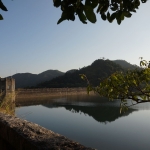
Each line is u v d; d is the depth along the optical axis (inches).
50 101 2287.2
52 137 89.0
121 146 712.4
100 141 770.2
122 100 72.9
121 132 916.0
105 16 71.7
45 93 2370.8
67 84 3663.9
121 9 69.1
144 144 724.7
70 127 1028.5
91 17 59.0
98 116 1368.1
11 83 1526.8
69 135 866.8
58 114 1450.5
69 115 1414.9
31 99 2113.7
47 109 1696.6
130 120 1190.3
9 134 104.8
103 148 691.4
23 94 2034.9
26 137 88.4
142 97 72.4
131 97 70.2
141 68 70.3
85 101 2319.1
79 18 60.6
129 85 69.7
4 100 267.0
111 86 70.9
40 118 1270.9
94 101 2319.1
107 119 1251.2
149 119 1197.7
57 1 61.5
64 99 2513.5
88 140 791.1
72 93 2918.3
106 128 1000.9
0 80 1482.5
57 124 1099.3
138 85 69.4
